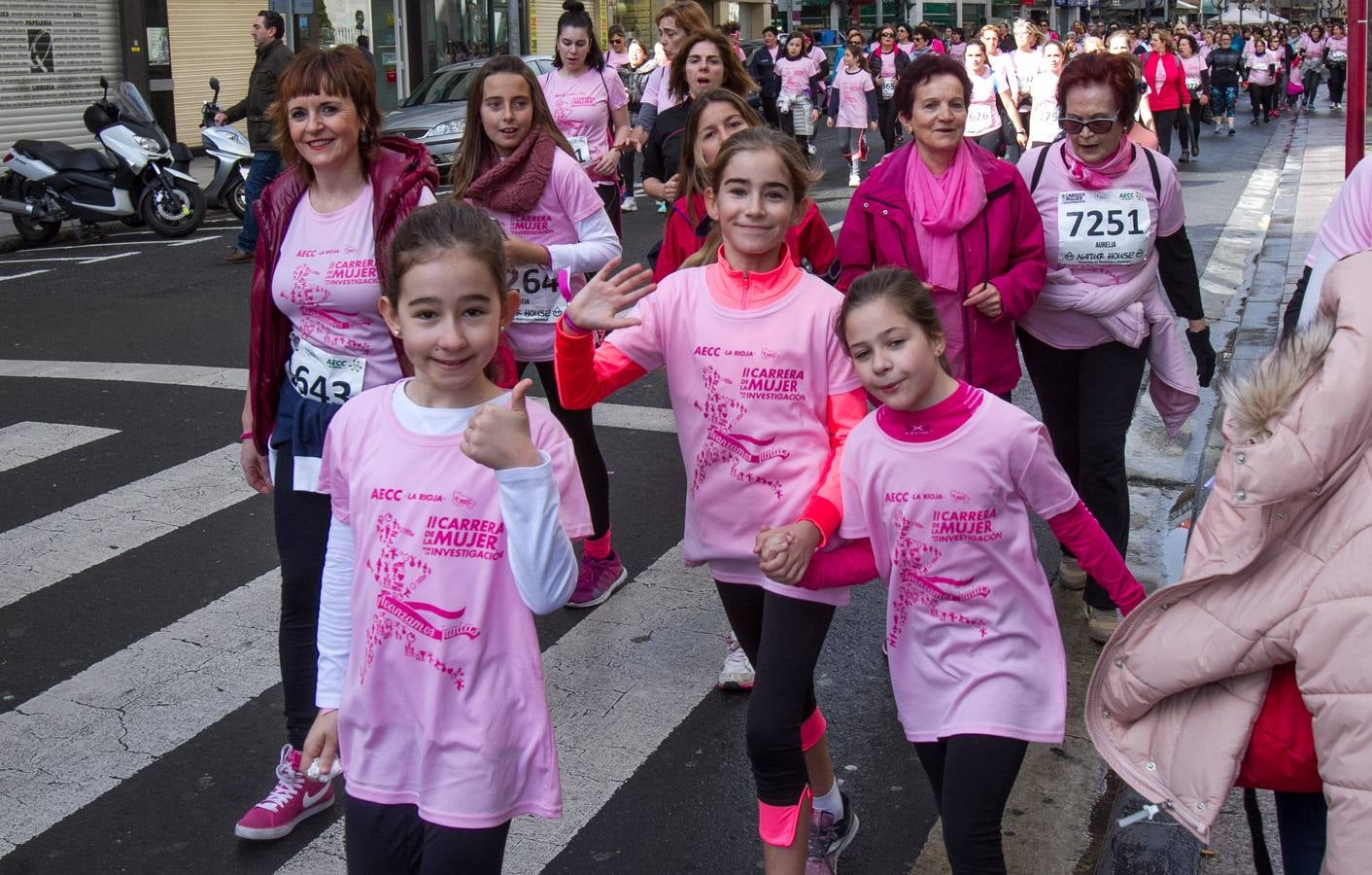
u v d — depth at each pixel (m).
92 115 14.25
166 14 21.08
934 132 4.02
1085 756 3.99
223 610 5.09
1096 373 4.53
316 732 2.65
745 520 3.24
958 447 2.81
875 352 2.77
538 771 2.54
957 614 2.85
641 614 4.99
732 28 21.02
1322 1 71.75
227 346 9.17
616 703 4.34
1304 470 2.28
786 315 3.14
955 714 2.84
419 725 2.53
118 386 8.16
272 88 12.41
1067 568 5.11
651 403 7.66
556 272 4.59
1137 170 4.46
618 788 3.86
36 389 8.14
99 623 4.99
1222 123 28.86
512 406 2.38
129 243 14.20
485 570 2.50
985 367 4.19
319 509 3.59
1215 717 2.48
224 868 3.53
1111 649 2.59
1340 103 35.12
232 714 4.33
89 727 4.25
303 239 3.54
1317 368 2.34
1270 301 9.89
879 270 2.82
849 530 2.98
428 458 2.55
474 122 4.78
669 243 4.57
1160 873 3.37
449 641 2.51
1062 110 4.39
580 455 4.95
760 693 3.01
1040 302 4.51
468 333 2.49
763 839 3.03
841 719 4.27
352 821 2.61
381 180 3.52
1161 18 75.31
